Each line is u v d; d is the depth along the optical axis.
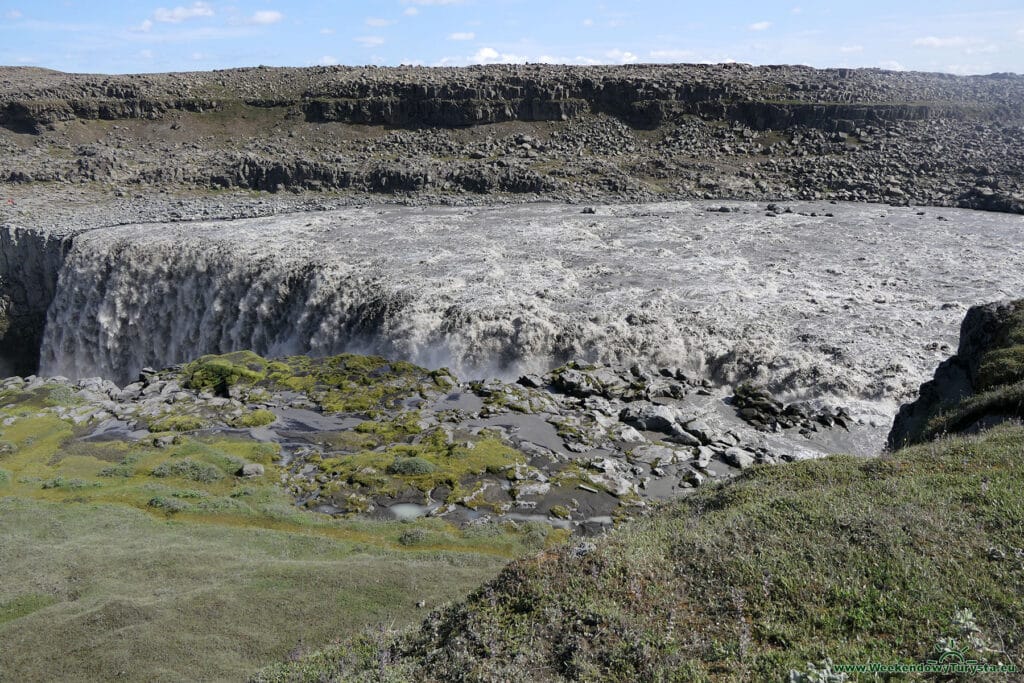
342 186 92.69
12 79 135.50
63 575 18.59
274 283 56.91
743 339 40.81
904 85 108.50
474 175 89.81
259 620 16.12
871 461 16.53
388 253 59.41
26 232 71.88
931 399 27.12
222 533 21.97
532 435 30.45
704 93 105.25
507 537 22.05
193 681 13.84
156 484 25.88
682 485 26.17
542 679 9.70
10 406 34.41
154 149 106.19
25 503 24.02
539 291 49.09
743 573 11.28
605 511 24.12
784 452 29.09
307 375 37.69
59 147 105.69
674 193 83.69
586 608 10.73
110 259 64.56
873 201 76.31
